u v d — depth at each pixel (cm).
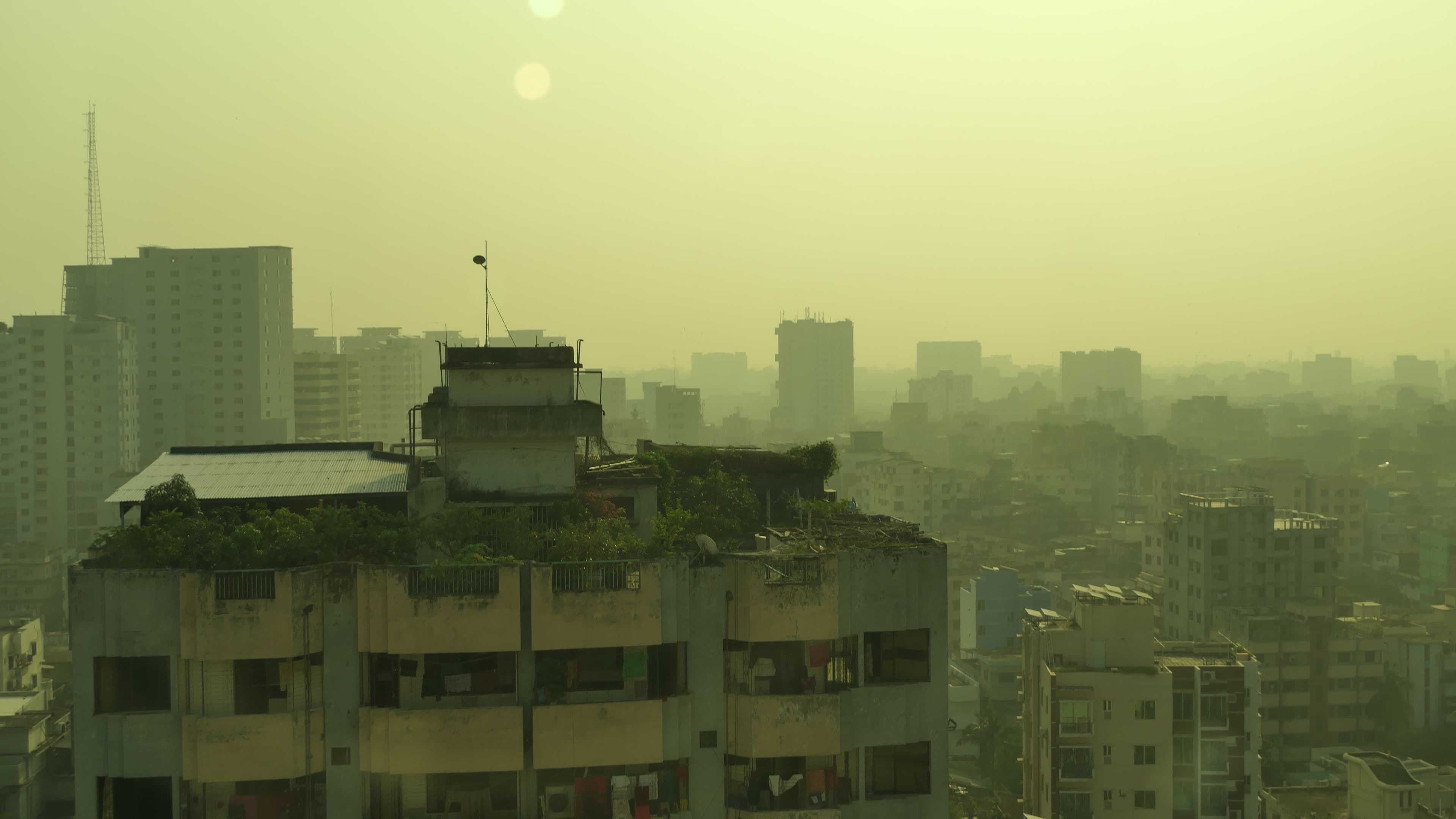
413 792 2975
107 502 3550
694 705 3069
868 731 3141
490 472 3719
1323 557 10888
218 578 2880
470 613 2939
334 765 2941
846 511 4275
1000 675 10419
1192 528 11031
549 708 2939
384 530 3166
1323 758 9650
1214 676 6078
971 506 18988
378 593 2950
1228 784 6012
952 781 9281
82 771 2884
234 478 3672
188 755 2853
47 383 16350
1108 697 6012
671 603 3041
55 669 10712
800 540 3409
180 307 19200
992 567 14062
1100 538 16838
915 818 3166
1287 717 9825
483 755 2912
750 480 4725
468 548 3142
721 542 3825
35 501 16350
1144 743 6009
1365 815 6600
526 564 2984
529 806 2994
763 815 3041
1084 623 6250
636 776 3011
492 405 3766
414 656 2981
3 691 9181
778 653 3142
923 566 3200
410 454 4122
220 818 2928
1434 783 8269
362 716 2939
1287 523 11281
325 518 3180
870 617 3161
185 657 2875
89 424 16512
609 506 3753
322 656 2953
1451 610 11706
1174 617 11344
